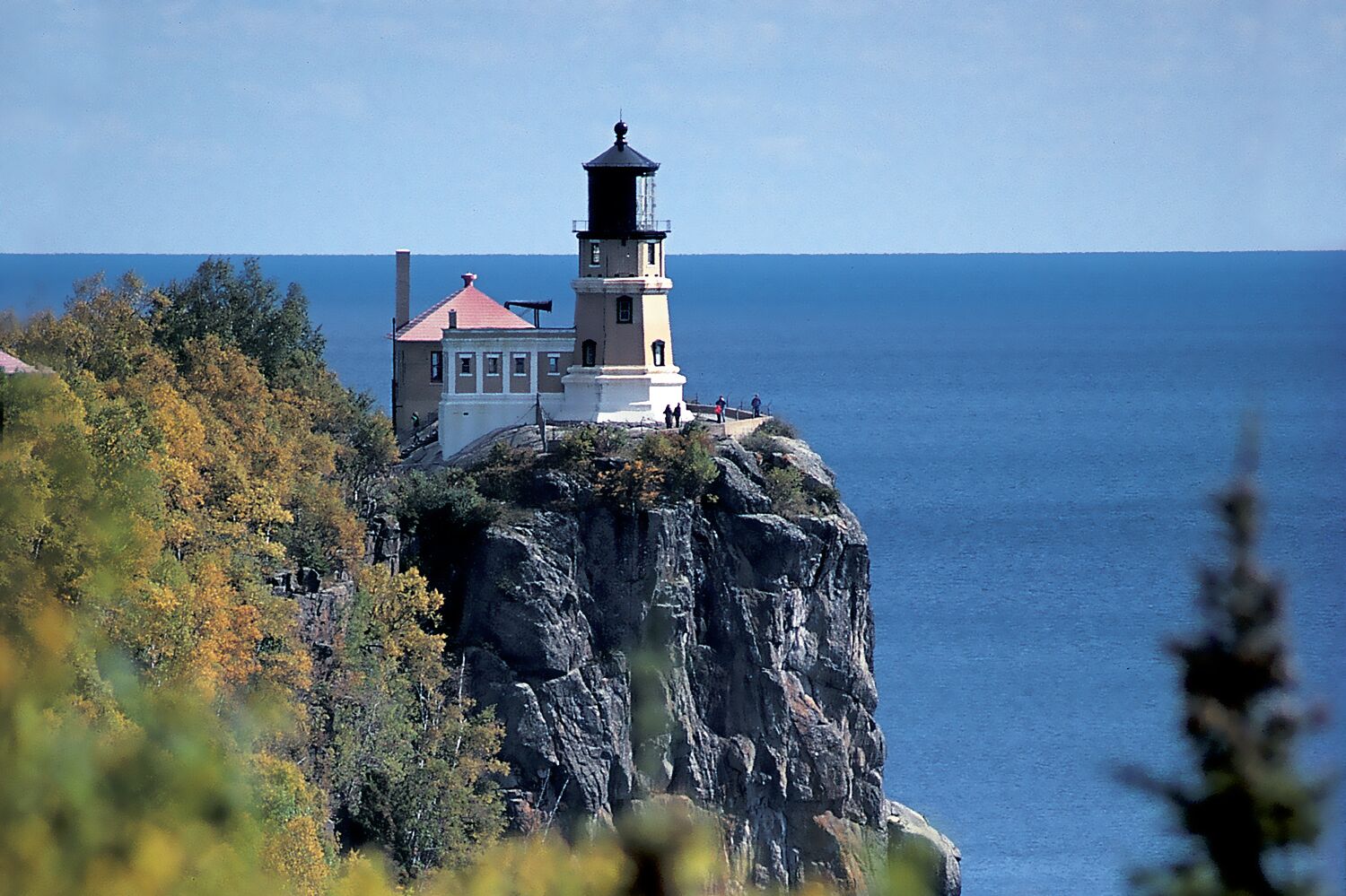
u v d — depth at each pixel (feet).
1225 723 179.93
